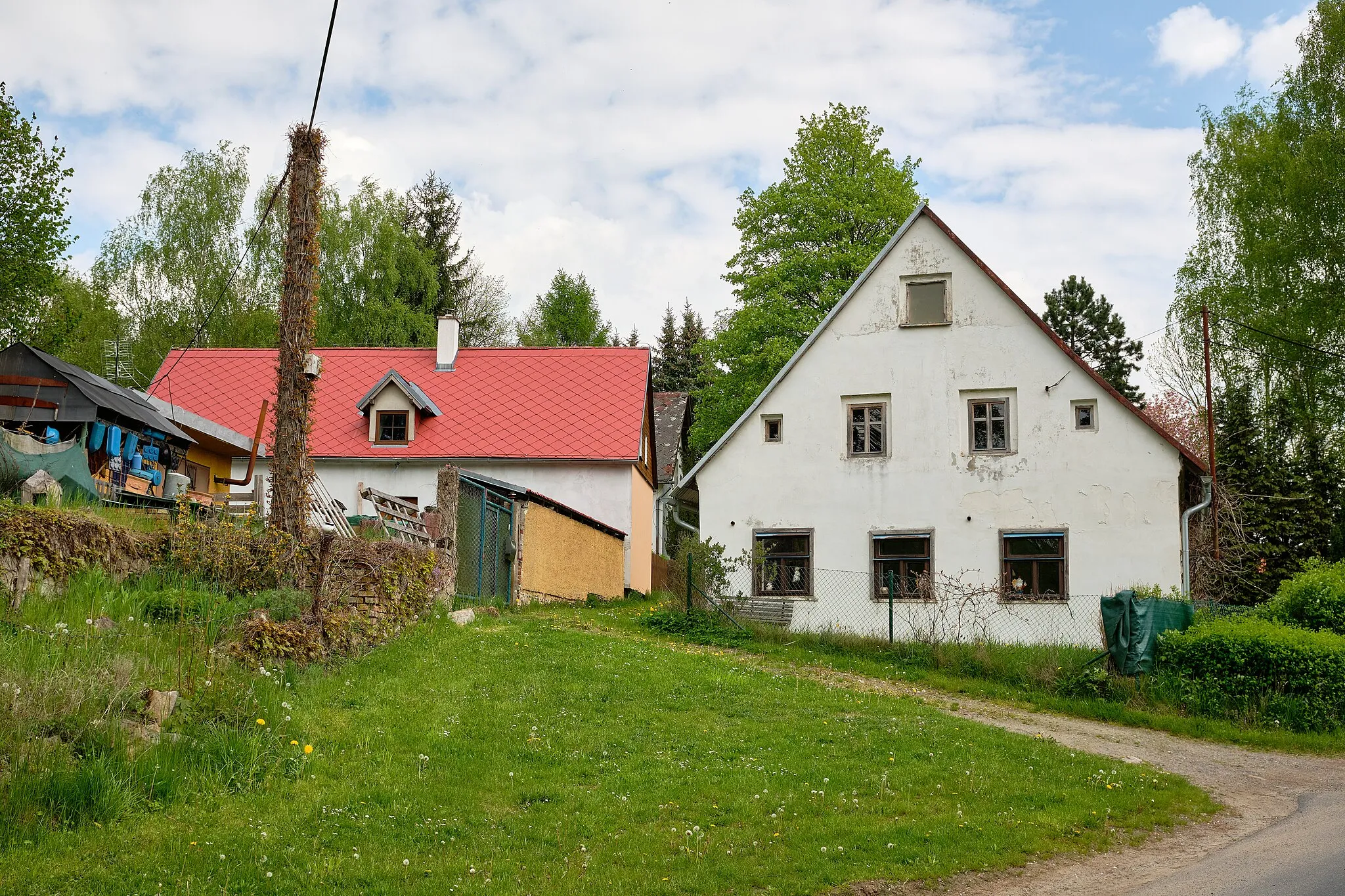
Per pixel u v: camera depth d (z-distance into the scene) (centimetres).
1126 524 2459
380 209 5541
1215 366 4016
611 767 1270
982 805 1206
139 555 1538
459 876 912
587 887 908
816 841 1055
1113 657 1997
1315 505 3216
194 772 1030
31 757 941
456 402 3650
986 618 2498
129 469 2348
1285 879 980
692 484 2842
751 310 3962
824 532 2634
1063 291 5272
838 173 3962
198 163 5156
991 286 2623
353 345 5262
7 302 3291
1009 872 1020
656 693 1656
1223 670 1889
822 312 3894
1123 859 1078
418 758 1209
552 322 6844
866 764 1349
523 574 2588
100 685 1076
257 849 916
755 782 1235
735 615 2522
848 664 2119
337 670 1477
